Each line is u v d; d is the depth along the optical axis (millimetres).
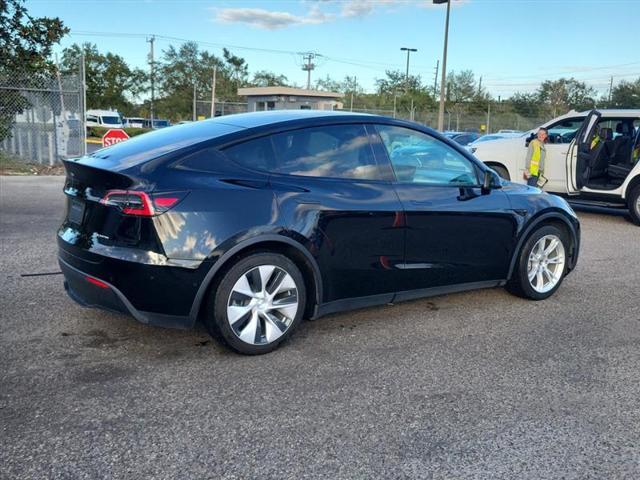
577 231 5629
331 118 4312
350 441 2967
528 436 3062
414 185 4539
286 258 3939
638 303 5449
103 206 3668
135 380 3551
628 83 66375
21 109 15227
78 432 2959
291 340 4270
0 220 8211
